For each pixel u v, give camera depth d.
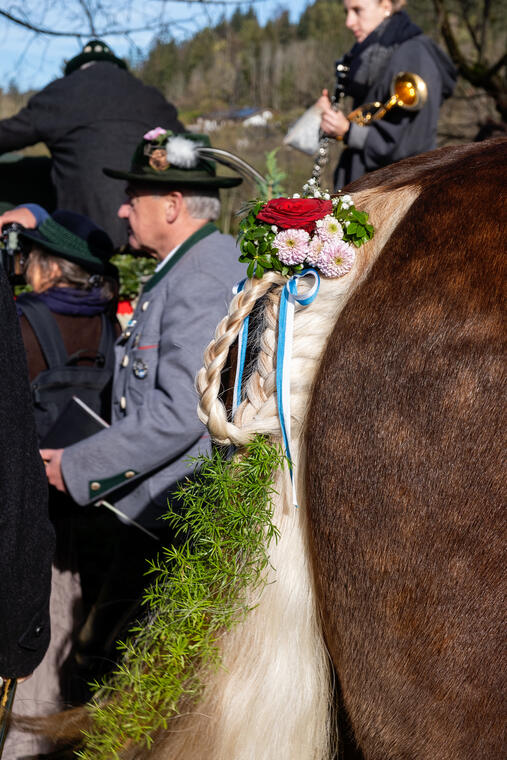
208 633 1.20
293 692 1.16
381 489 1.02
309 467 1.11
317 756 1.18
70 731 1.43
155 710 1.24
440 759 1.03
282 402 1.15
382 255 1.11
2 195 4.42
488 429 0.97
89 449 2.02
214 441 1.29
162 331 2.07
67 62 4.28
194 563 1.26
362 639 1.07
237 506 1.20
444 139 7.21
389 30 3.26
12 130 4.04
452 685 1.00
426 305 1.02
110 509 2.13
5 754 1.77
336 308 1.17
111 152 4.02
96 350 2.31
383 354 1.04
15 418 1.19
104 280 2.35
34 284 2.30
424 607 1.01
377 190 1.24
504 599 0.97
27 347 2.22
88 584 3.02
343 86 3.13
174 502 2.03
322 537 1.09
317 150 3.19
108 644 2.23
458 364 0.99
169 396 1.98
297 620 1.17
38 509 1.24
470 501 0.97
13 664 1.29
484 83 6.72
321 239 1.17
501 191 1.06
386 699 1.06
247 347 1.29
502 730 0.98
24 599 1.24
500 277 0.99
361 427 1.04
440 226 1.07
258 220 1.25
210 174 2.21
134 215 2.25
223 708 1.18
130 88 4.07
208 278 2.05
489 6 7.17
